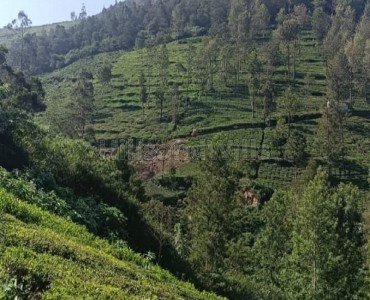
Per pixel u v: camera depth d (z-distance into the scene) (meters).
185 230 42.59
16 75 83.88
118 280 12.05
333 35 132.12
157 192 68.44
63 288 9.81
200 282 25.28
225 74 116.94
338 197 42.28
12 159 21.73
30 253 11.21
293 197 45.78
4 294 8.86
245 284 30.11
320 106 99.69
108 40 176.00
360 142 88.25
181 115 102.94
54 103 105.00
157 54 135.50
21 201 16.94
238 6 151.00
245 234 53.47
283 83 115.50
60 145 25.61
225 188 36.59
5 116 24.62
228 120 98.31
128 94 119.94
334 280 34.12
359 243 42.94
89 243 16.83
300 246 35.44
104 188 25.03
